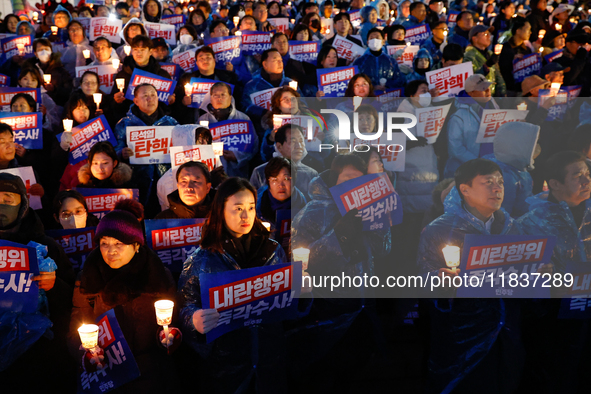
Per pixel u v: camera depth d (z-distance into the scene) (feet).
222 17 35.63
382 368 8.16
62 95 21.47
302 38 24.67
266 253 7.59
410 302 7.75
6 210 8.38
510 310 7.35
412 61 23.32
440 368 7.56
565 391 7.77
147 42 19.01
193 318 6.99
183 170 9.86
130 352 7.43
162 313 7.16
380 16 35.86
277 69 19.89
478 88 13.46
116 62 20.22
